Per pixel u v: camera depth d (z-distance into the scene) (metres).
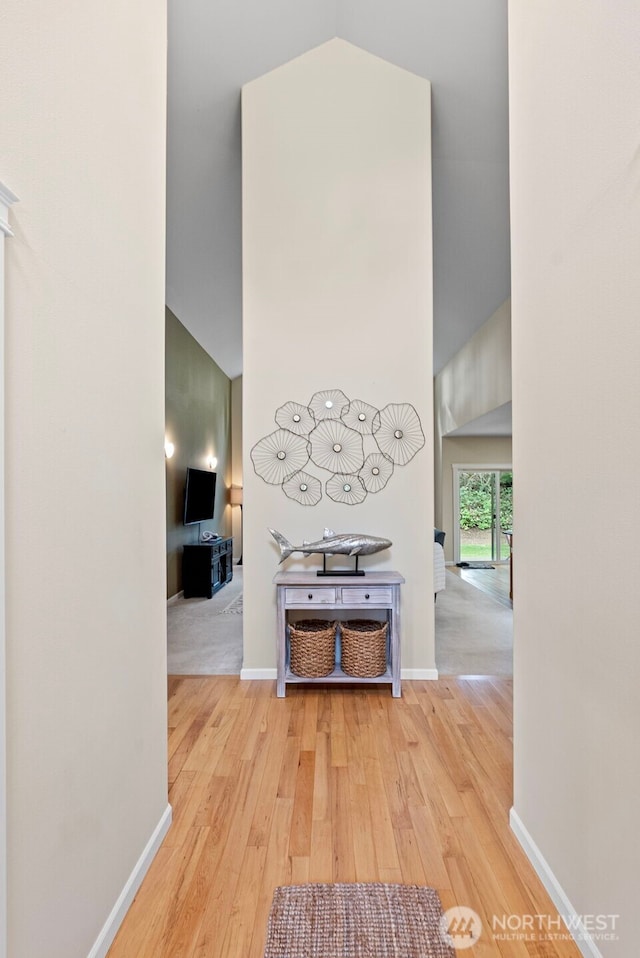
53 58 1.14
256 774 2.19
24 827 1.01
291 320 3.45
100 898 1.32
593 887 1.28
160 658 1.80
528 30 1.69
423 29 3.26
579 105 1.37
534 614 1.65
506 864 1.65
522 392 1.75
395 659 3.03
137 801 1.57
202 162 4.20
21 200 1.02
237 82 3.53
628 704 1.14
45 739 1.08
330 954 1.33
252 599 3.40
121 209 1.51
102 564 1.36
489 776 2.17
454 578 7.65
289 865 1.65
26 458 1.03
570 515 1.42
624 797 1.16
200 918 1.45
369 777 2.16
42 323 1.09
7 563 0.96
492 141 3.99
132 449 1.58
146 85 1.72
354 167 3.49
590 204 1.32
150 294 1.75
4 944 0.93
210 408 8.23
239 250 5.61
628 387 1.15
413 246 3.46
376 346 3.44
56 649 1.13
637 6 1.12
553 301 1.52
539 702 1.61
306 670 3.05
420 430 3.43
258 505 3.42
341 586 3.02
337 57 3.52
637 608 1.12
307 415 3.43
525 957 1.32
